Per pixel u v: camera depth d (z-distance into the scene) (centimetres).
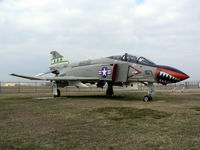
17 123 543
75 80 1456
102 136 409
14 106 923
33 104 1006
